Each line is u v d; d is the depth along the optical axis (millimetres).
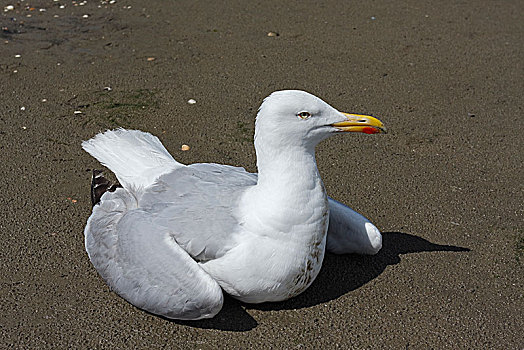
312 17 2115
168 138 1531
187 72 1758
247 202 1129
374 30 2027
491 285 1220
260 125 1114
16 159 1454
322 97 1677
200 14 2111
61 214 1331
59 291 1197
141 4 2170
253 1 2229
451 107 1648
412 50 1901
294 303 1187
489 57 1866
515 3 2254
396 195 1393
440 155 1497
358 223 1215
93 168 1441
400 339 1142
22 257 1248
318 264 1151
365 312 1178
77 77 1719
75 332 1142
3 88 1666
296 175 1109
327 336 1144
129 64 1779
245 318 1163
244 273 1111
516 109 1644
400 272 1240
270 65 1800
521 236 1305
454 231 1317
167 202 1166
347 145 1520
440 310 1182
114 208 1202
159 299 1113
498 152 1507
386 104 1658
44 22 2000
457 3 2250
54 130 1537
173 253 1113
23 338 1133
